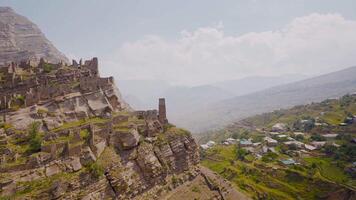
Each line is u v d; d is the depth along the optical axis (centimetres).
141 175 6350
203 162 16012
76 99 7619
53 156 5131
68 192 4803
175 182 7206
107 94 8569
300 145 16588
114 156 5978
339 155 14162
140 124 7288
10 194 4347
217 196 7819
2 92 7375
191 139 8575
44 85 7844
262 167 13988
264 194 11531
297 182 12288
